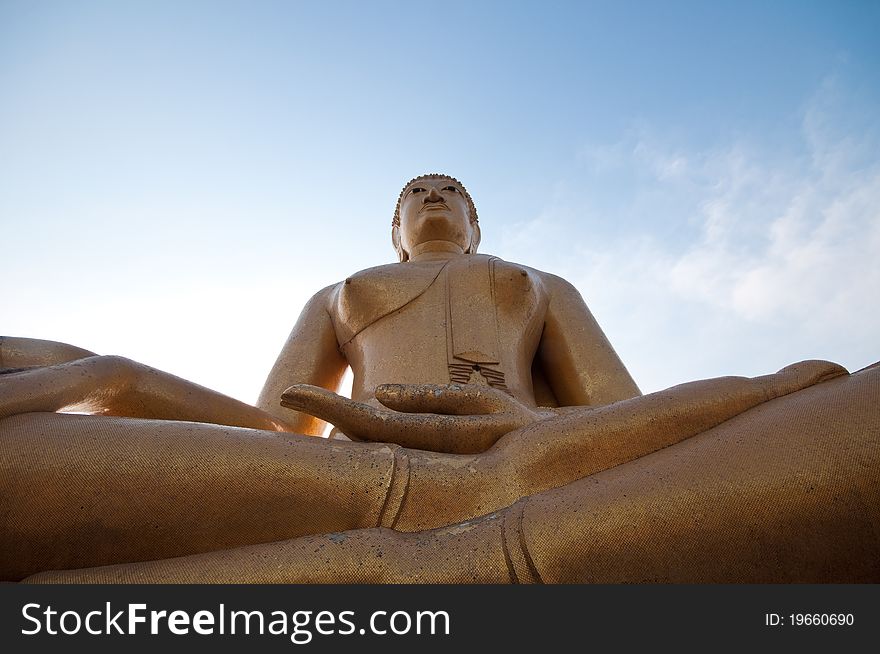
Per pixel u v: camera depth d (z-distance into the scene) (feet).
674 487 10.22
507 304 20.90
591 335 22.15
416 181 27.73
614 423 12.02
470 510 11.18
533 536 9.87
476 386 13.21
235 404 15.35
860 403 10.61
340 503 10.91
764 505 9.91
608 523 9.94
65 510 10.25
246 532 10.77
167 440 10.86
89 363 12.80
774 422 10.91
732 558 9.83
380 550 9.93
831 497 9.82
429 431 12.22
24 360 13.85
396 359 19.49
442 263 22.26
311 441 11.55
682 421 12.11
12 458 10.28
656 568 9.80
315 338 22.40
